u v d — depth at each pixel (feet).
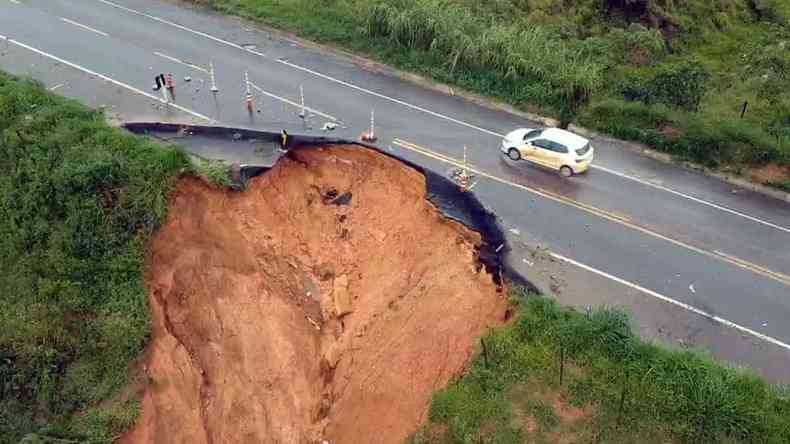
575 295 58.95
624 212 68.54
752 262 63.00
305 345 55.36
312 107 82.02
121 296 56.29
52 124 67.21
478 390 48.01
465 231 58.08
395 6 93.45
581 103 82.99
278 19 99.30
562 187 71.61
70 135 65.05
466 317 52.60
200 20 100.58
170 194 60.44
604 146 78.59
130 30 96.89
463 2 99.09
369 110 82.23
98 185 59.98
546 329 51.21
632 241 65.00
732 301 59.06
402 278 56.80
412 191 61.98
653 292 59.67
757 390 47.65
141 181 60.29
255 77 87.51
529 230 65.77
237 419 51.88
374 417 48.44
